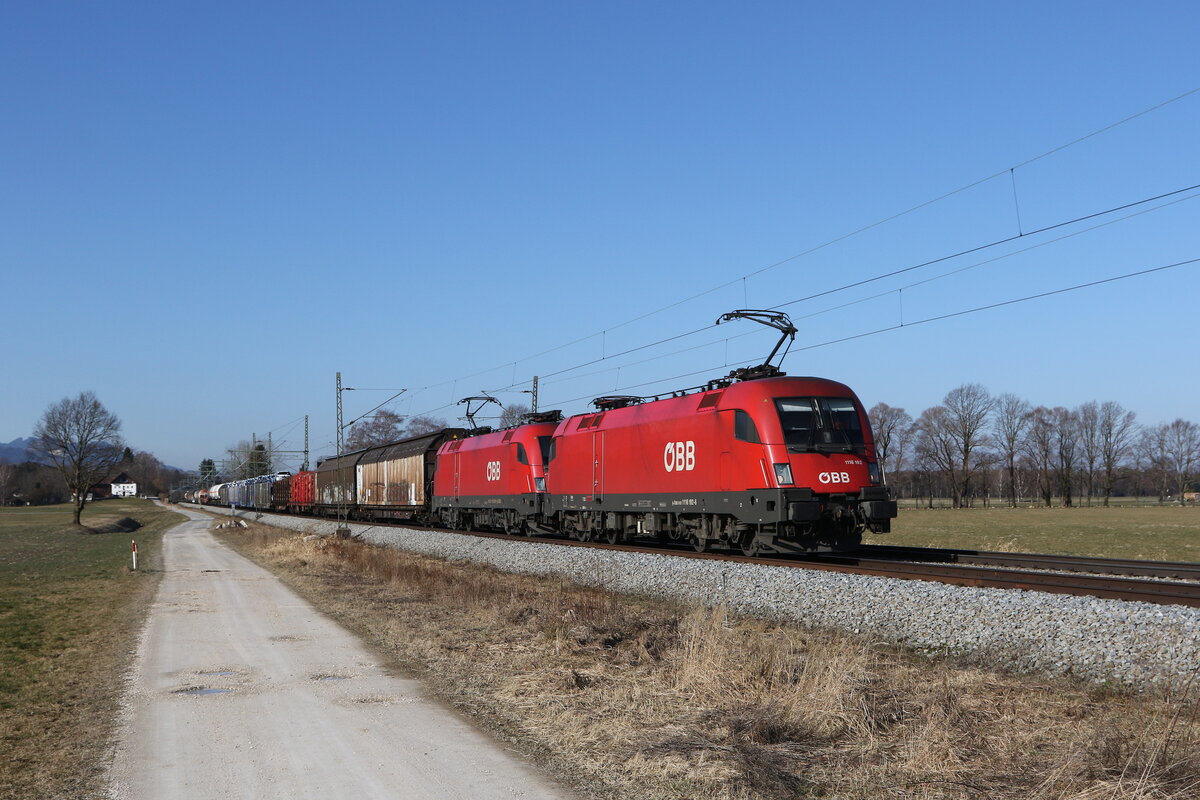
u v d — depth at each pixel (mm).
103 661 13602
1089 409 105500
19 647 14938
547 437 33156
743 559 20531
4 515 100125
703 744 8320
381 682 11758
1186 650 9984
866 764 7801
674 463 24094
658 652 12734
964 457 97750
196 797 7402
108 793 7547
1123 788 6770
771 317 24094
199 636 15781
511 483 33938
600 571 21906
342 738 9109
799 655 11719
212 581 25859
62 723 9938
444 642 14336
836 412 21078
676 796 7297
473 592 19328
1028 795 6980
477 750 8656
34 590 24000
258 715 10102
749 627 14672
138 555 38219
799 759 7965
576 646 13219
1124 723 8578
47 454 74125
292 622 17328
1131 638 10664
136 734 9398
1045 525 57250
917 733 8297
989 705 9344
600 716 9594
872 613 14023
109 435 74500
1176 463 116688
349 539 44375
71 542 50812
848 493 20594
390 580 23734
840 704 9062
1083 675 10469
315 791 7512
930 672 11156
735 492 21500
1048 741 8250
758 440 20828
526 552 26969
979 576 15789
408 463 46562
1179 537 42906
